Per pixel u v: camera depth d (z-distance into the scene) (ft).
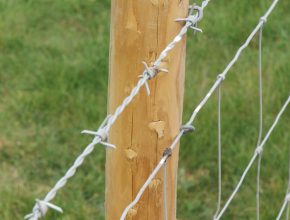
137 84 7.76
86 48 22.18
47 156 18.24
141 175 8.34
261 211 16.38
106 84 20.38
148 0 7.78
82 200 16.62
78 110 19.48
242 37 22.53
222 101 19.44
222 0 24.21
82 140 18.60
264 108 19.25
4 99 20.30
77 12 24.21
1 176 17.81
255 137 18.24
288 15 23.76
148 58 7.94
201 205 16.81
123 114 8.13
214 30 22.77
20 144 18.70
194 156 17.92
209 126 18.42
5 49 22.17
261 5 23.77
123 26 7.89
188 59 21.57
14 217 16.25
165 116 8.17
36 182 17.61
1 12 23.84
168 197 8.61
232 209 16.69
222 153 17.93
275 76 20.47
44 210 6.44
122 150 8.26
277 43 22.43
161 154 8.30
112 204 8.56
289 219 16.15
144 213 8.53
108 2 24.67
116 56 8.04
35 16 23.84
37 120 19.48
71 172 6.95
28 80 20.79
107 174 8.53
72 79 20.57
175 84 8.13
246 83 20.26
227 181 17.40
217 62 21.44
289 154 17.63
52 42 22.61
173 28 7.95
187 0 8.02
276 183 17.17
